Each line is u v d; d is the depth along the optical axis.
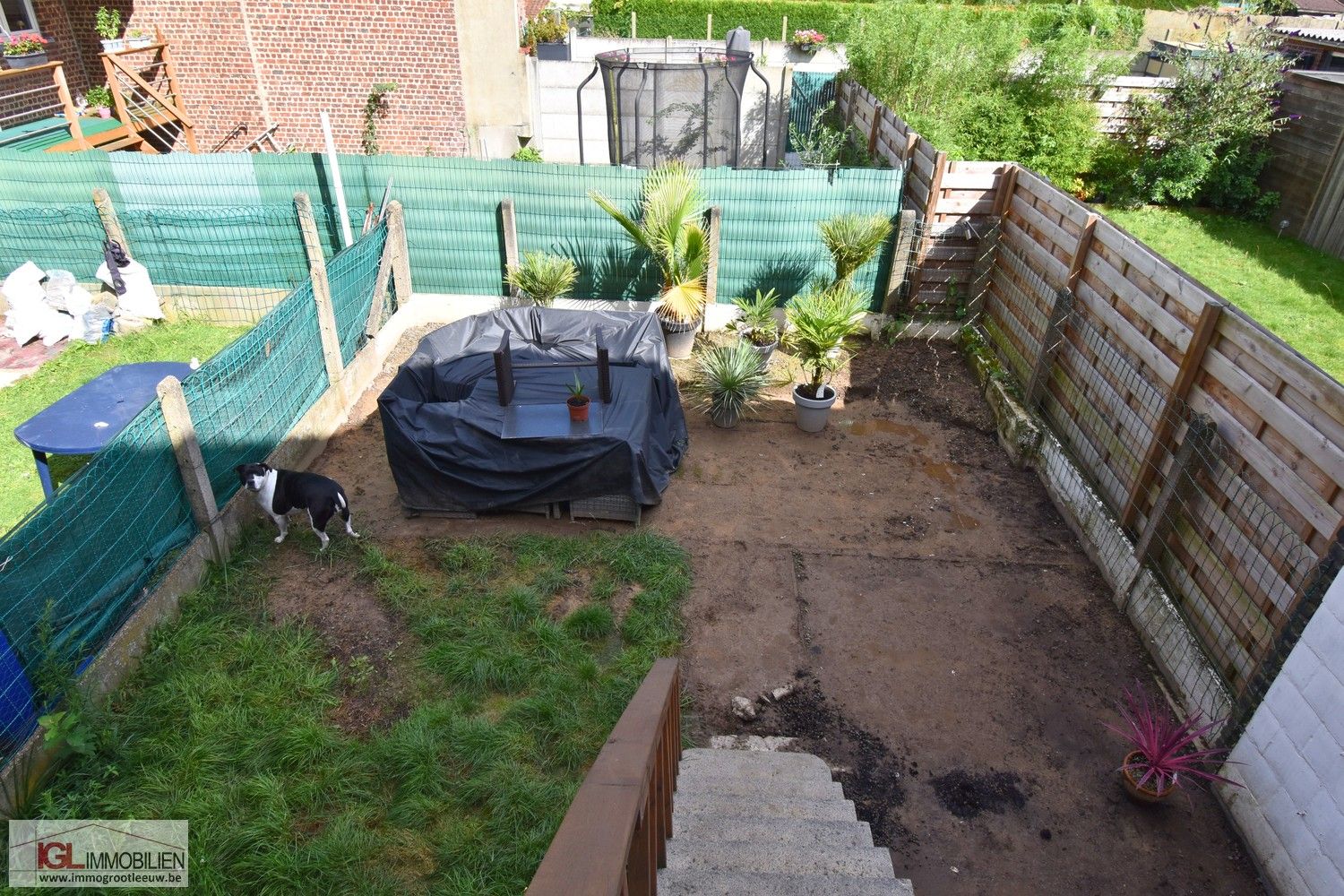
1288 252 11.28
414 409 6.52
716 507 6.98
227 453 6.12
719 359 8.09
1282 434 4.37
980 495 7.21
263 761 4.48
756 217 9.52
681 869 3.18
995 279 9.14
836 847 3.58
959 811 4.45
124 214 9.31
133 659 5.02
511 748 4.61
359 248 8.38
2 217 9.20
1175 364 5.45
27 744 4.20
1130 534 5.98
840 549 6.50
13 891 3.65
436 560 6.23
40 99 11.52
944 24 12.42
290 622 5.52
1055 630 5.73
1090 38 13.03
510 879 3.84
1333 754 3.71
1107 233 6.52
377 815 4.25
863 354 9.51
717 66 11.27
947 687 5.26
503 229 9.62
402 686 5.11
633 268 9.88
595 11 22.12
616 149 11.92
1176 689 5.13
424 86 12.84
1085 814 4.45
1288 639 4.07
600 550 6.29
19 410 7.74
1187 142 12.19
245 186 9.51
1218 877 4.15
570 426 6.46
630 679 5.12
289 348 6.95
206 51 12.40
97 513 4.73
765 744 4.84
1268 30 12.66
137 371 6.80
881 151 11.23
